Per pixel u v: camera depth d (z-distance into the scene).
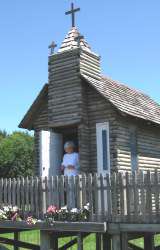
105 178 13.37
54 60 18.27
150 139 19.31
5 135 77.94
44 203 14.45
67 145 17.62
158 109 21.52
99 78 18.69
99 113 17.47
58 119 17.81
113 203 13.12
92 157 17.39
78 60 17.67
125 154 17.38
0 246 17.23
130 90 21.16
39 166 17.75
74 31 18.69
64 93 17.83
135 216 12.68
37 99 18.73
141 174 12.75
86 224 13.16
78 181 13.84
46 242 14.00
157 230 12.30
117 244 12.88
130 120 17.89
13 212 14.72
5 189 15.44
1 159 50.72
